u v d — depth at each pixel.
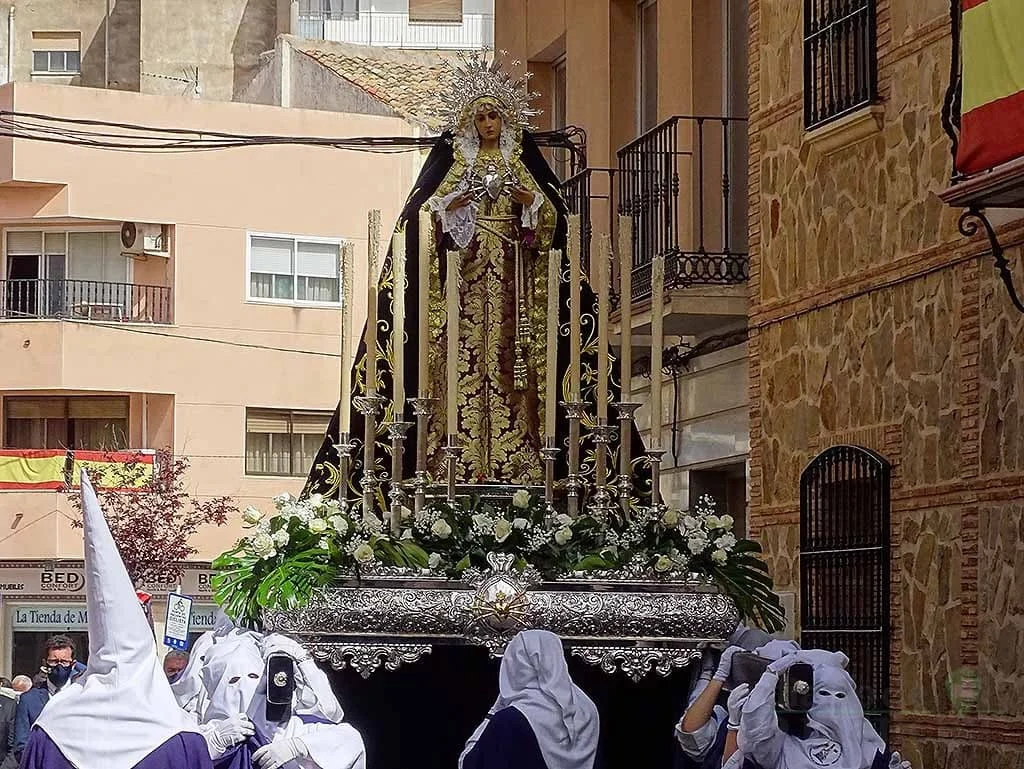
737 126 15.32
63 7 38.12
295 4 35.81
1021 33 9.31
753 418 13.70
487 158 8.66
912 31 11.61
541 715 7.49
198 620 28.45
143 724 6.50
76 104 28.50
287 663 7.13
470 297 8.74
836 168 12.56
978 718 10.60
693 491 15.63
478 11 35.66
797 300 13.05
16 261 29.25
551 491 8.32
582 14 17.91
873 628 11.73
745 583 8.30
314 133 29.61
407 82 32.53
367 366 8.54
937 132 11.29
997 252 9.91
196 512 27.91
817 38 12.63
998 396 10.54
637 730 8.61
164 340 28.73
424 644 7.89
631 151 15.99
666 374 16.02
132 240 28.67
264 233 29.34
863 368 12.12
